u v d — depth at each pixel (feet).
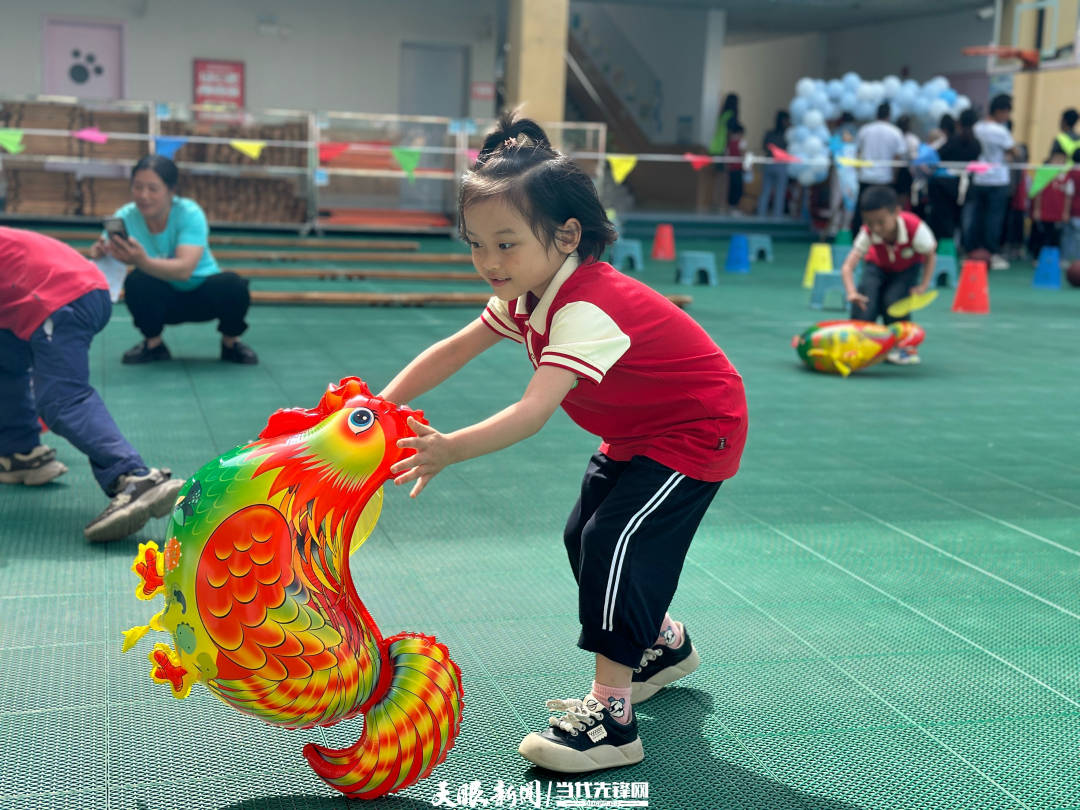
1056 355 24.06
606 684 6.70
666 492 6.57
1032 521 12.16
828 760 6.95
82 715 7.15
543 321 6.35
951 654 8.63
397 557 10.32
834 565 10.58
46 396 10.32
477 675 7.95
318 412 6.10
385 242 42.01
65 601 8.95
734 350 23.39
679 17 63.16
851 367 20.67
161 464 12.85
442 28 53.67
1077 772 6.89
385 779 6.06
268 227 44.73
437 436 5.69
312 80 52.34
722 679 8.08
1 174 41.52
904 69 65.82
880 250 21.98
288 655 5.63
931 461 14.70
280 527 5.65
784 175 58.49
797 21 67.15
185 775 6.49
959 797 6.56
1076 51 49.88
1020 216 49.55
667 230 44.45
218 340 21.66
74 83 49.75
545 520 11.59
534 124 6.67
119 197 42.47
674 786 6.59
